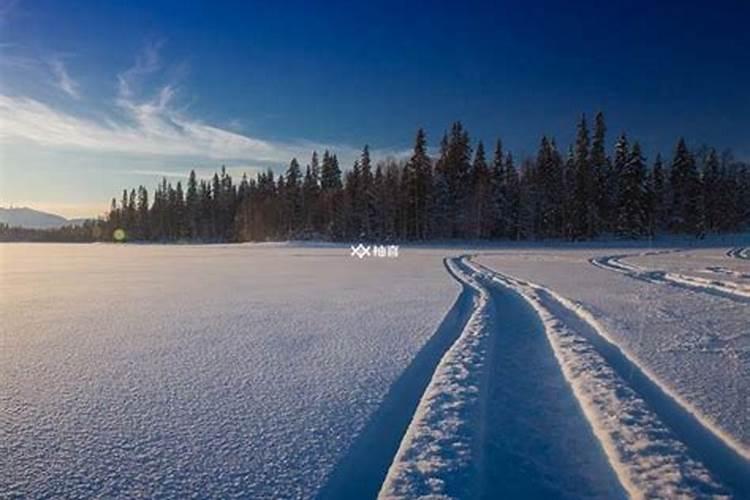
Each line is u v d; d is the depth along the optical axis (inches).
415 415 174.9
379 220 2365.9
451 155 2439.7
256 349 286.0
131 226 4040.4
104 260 1341.0
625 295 481.1
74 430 171.5
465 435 157.6
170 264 1127.0
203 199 3535.9
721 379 215.3
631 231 2276.1
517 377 219.0
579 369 225.1
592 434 160.4
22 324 370.6
